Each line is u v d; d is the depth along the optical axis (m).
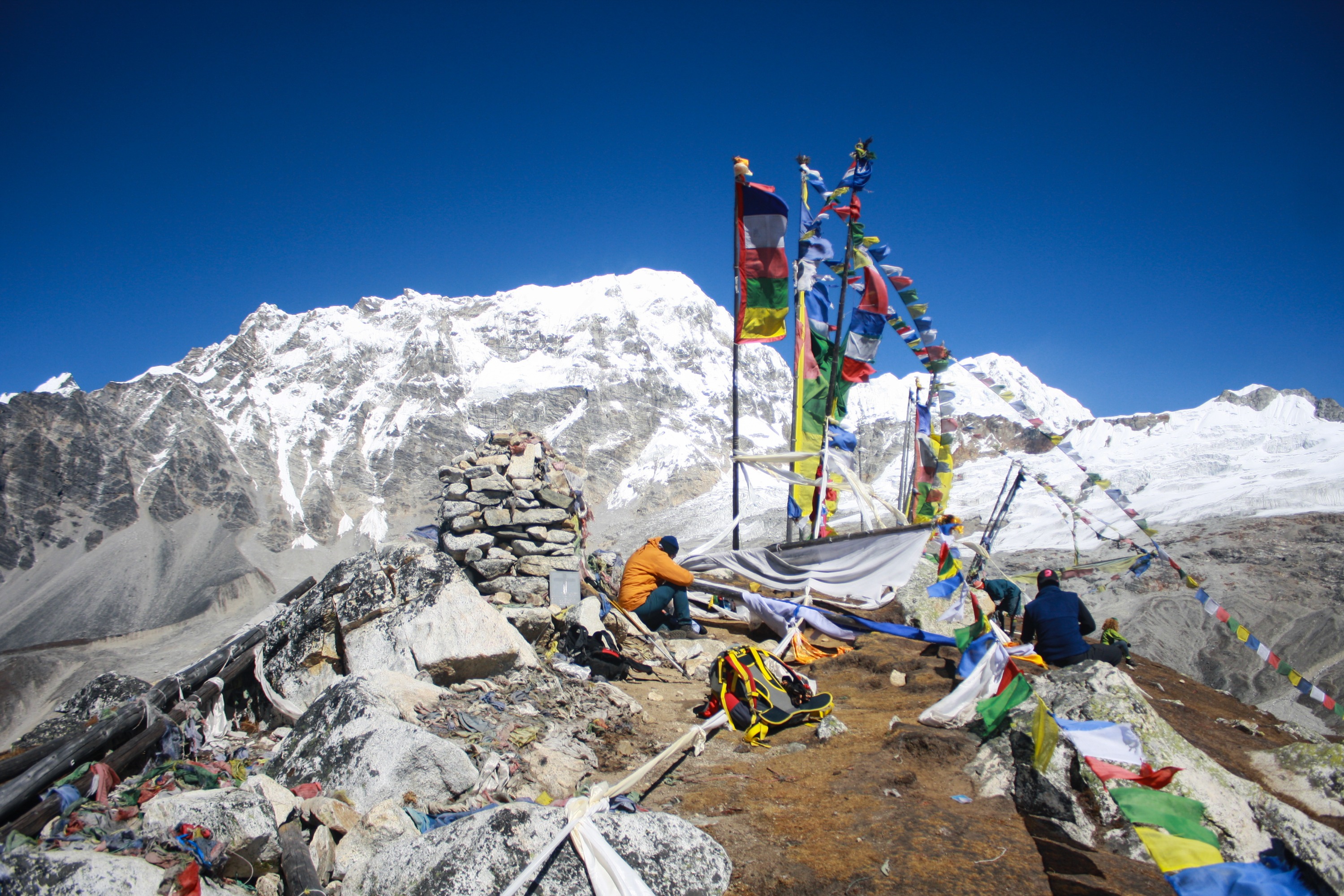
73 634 139.62
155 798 4.26
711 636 11.09
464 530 10.54
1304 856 4.39
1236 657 61.31
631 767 6.23
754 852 4.68
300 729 5.73
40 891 3.35
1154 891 4.22
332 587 7.78
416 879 3.92
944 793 5.44
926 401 15.77
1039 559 75.38
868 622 10.41
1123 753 4.99
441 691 6.63
